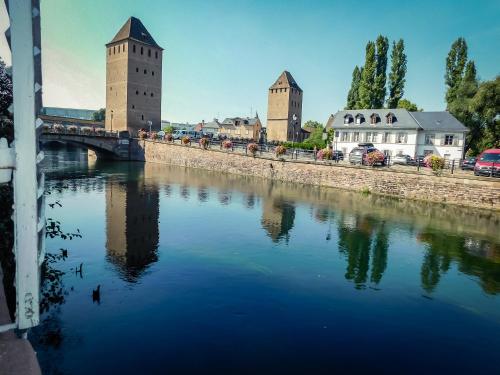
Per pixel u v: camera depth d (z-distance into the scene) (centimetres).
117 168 3975
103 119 12081
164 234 1400
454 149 4269
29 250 180
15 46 160
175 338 683
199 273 1010
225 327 734
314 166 3038
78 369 574
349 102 5953
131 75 6675
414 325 781
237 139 6312
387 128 4450
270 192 2573
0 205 420
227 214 1806
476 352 689
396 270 1105
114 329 695
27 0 160
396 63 5156
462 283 1019
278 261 1144
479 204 2150
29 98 167
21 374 168
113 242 1257
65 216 1612
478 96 4034
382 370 624
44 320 709
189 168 4275
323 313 816
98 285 876
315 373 608
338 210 1989
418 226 1664
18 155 169
